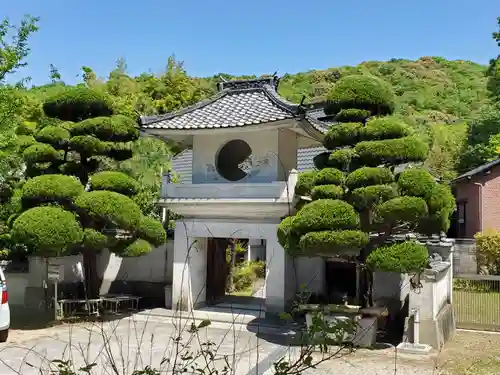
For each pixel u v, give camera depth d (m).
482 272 24.11
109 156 15.19
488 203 28.09
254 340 12.19
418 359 10.82
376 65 82.81
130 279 17.88
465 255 24.47
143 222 14.46
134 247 13.88
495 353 11.85
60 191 13.10
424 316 11.95
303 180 12.07
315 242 10.74
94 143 14.01
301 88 66.00
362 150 11.31
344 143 12.09
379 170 11.04
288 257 14.65
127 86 34.72
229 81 17.02
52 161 14.34
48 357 10.24
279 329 13.29
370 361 10.49
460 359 11.08
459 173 36.50
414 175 11.09
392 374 9.59
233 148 16.78
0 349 10.95
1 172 17.17
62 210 13.07
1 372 9.27
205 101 16.47
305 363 4.07
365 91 12.01
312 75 73.06
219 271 17.72
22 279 16.53
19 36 16.78
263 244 27.72
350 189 11.53
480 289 18.20
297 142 16.64
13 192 17.33
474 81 75.00
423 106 61.28
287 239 11.56
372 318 11.63
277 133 14.96
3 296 11.73
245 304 16.70
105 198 13.04
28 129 19.55
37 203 13.83
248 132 15.30
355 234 10.64
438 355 11.20
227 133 15.11
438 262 14.45
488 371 10.15
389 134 11.48
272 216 14.50
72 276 16.98
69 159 15.80
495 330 14.85
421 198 10.91
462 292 17.17
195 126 14.80
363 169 11.12
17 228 12.45
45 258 15.27
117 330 13.12
